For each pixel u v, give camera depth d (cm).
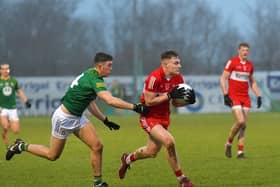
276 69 15800
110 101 2402
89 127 2539
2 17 15262
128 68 15438
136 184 2800
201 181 2847
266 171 3148
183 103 2522
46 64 15288
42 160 3700
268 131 6284
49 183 2836
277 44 15862
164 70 2538
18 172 3206
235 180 2858
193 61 15925
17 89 4638
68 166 3428
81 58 15525
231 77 3841
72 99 2484
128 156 2808
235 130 3762
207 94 11594
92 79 2458
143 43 15712
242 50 3834
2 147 4669
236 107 3775
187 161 3622
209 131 6347
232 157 3834
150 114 2598
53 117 2538
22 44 15250
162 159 3681
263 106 11619
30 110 11488
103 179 2948
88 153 4072
